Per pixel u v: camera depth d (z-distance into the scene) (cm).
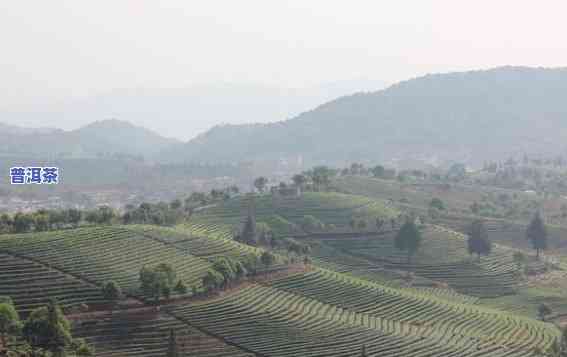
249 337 18425
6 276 19075
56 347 15425
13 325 15500
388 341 19238
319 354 17862
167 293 19412
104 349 17188
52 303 16000
